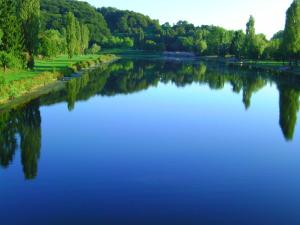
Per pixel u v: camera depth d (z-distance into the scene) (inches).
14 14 2564.0
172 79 3132.4
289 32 3553.2
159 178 914.7
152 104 1891.0
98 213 738.8
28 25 2650.1
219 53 6781.5
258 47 4835.1
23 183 872.3
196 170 972.6
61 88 2268.7
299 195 832.9
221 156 1086.4
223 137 1283.2
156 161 1034.1
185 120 1533.0
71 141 1200.8
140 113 1653.5
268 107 1825.8
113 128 1376.7
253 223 711.1
